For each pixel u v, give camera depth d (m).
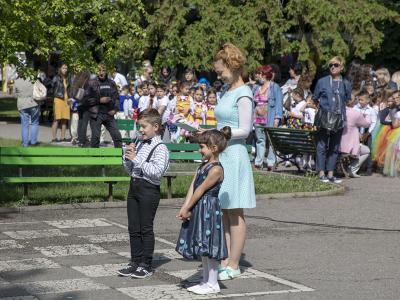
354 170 17.48
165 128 19.05
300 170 17.78
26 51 14.70
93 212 12.70
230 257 8.87
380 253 10.05
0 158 12.95
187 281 8.50
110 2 15.96
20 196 13.41
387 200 14.27
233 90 8.90
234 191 8.73
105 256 9.68
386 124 17.89
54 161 13.27
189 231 8.05
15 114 33.91
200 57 26.14
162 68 25.97
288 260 9.63
